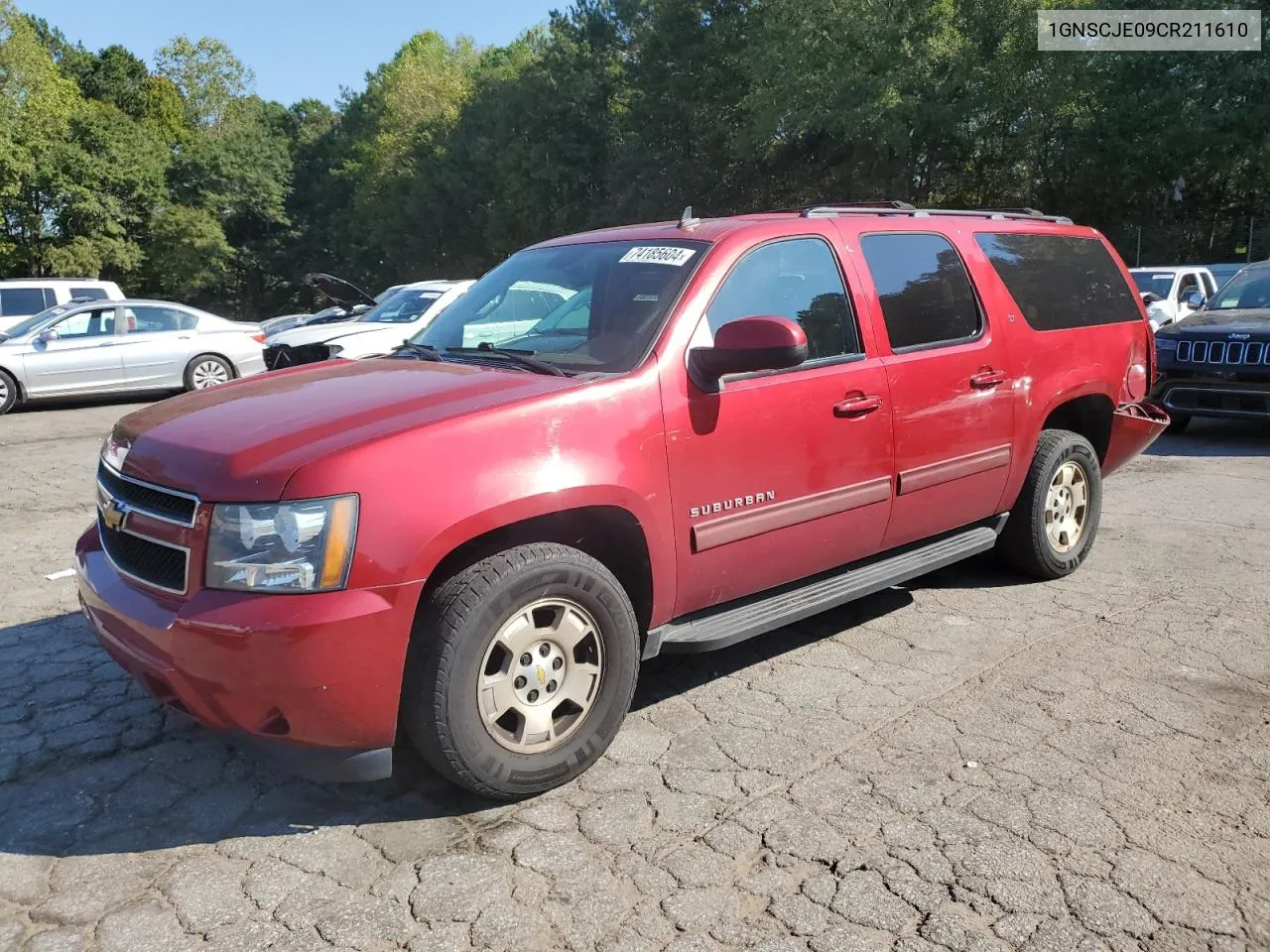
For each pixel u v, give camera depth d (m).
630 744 3.61
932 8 27.61
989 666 4.25
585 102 44.03
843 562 4.21
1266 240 32.12
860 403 4.05
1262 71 26.05
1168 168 29.88
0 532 6.86
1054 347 5.07
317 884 2.81
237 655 2.75
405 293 13.45
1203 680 4.07
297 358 11.54
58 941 2.58
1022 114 29.09
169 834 3.08
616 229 4.45
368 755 2.96
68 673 4.29
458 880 2.82
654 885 2.79
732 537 3.67
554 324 3.90
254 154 65.38
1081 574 5.49
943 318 4.54
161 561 3.03
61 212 52.81
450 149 52.62
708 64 37.66
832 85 28.45
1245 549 5.91
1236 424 10.83
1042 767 3.39
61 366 14.31
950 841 2.96
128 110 73.62
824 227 4.20
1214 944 2.51
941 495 4.50
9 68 47.09
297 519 2.78
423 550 2.87
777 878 2.80
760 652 4.48
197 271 60.78
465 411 3.09
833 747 3.56
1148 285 16.33
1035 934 2.55
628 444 3.33
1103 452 5.70
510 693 3.12
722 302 3.73
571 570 3.16
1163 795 3.20
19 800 3.28
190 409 3.48
